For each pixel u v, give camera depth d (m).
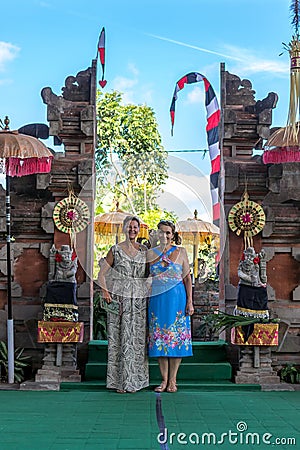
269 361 7.58
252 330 7.47
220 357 7.91
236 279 8.23
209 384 7.37
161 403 6.31
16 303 8.18
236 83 8.64
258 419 5.58
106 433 5.04
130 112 16.64
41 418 5.59
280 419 5.58
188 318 7.02
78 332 7.49
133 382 6.89
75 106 8.55
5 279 8.21
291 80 6.96
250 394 6.90
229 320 7.59
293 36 6.92
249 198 8.30
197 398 6.59
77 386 7.23
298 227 8.27
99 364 7.60
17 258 8.23
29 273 8.23
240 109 8.59
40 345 8.12
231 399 6.55
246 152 8.52
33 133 8.61
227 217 8.27
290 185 8.45
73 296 7.61
